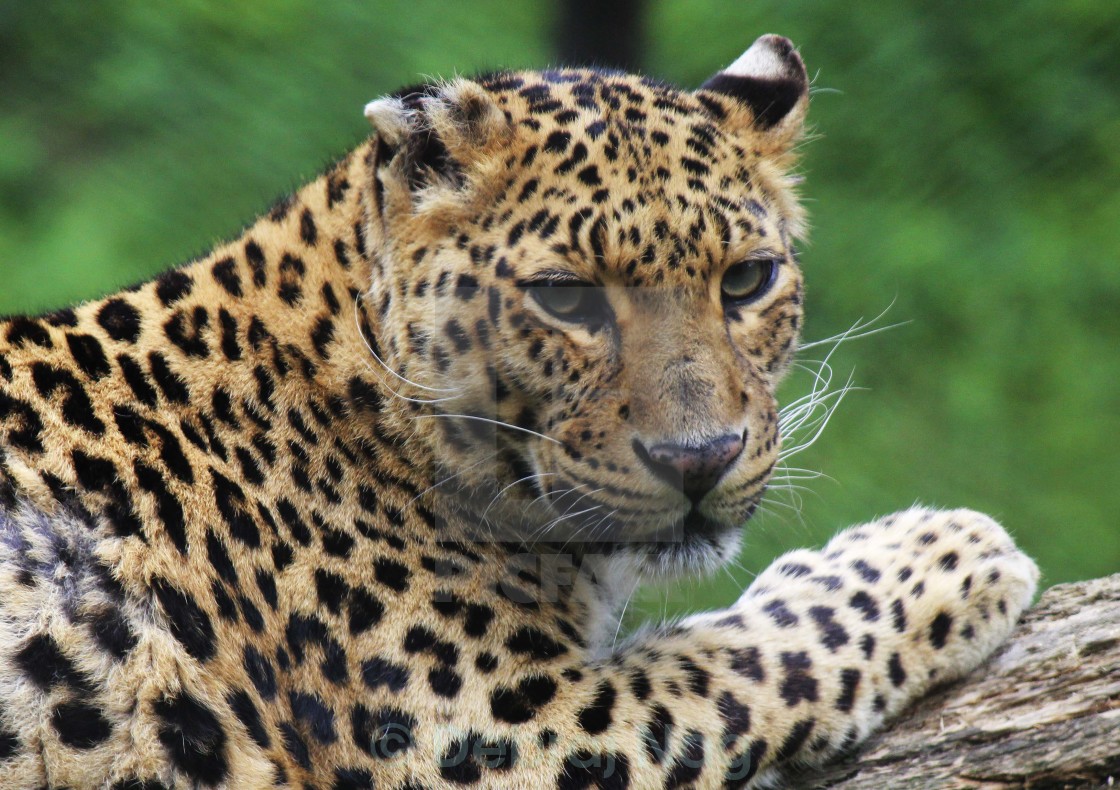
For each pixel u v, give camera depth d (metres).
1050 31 22.00
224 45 21.56
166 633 7.24
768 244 8.02
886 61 21.84
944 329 19.69
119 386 7.65
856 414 18.25
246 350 7.91
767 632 7.82
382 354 7.92
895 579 8.01
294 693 7.47
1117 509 17.39
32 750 6.99
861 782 7.49
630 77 8.76
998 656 7.81
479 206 7.79
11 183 19.88
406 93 8.04
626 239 7.54
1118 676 7.33
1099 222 21.02
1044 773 7.11
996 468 17.88
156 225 19.42
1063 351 19.55
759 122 8.57
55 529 7.24
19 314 8.00
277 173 20.19
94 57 21.66
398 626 7.57
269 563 7.52
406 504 7.89
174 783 7.15
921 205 21.14
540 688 7.55
